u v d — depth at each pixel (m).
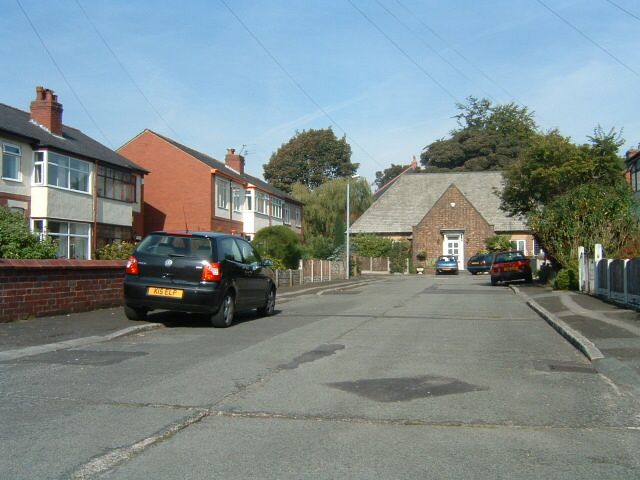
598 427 5.63
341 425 5.63
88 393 6.64
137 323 11.87
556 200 23.92
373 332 11.81
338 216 58.06
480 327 12.76
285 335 11.24
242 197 47.31
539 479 4.41
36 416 5.80
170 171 42.38
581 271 20.81
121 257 22.11
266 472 4.50
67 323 11.57
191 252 11.92
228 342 10.30
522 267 30.28
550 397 6.70
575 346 10.08
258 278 13.92
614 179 28.36
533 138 30.56
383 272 53.34
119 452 4.88
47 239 14.79
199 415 5.89
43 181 29.23
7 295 11.34
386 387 7.07
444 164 78.19
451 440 5.24
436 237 54.66
